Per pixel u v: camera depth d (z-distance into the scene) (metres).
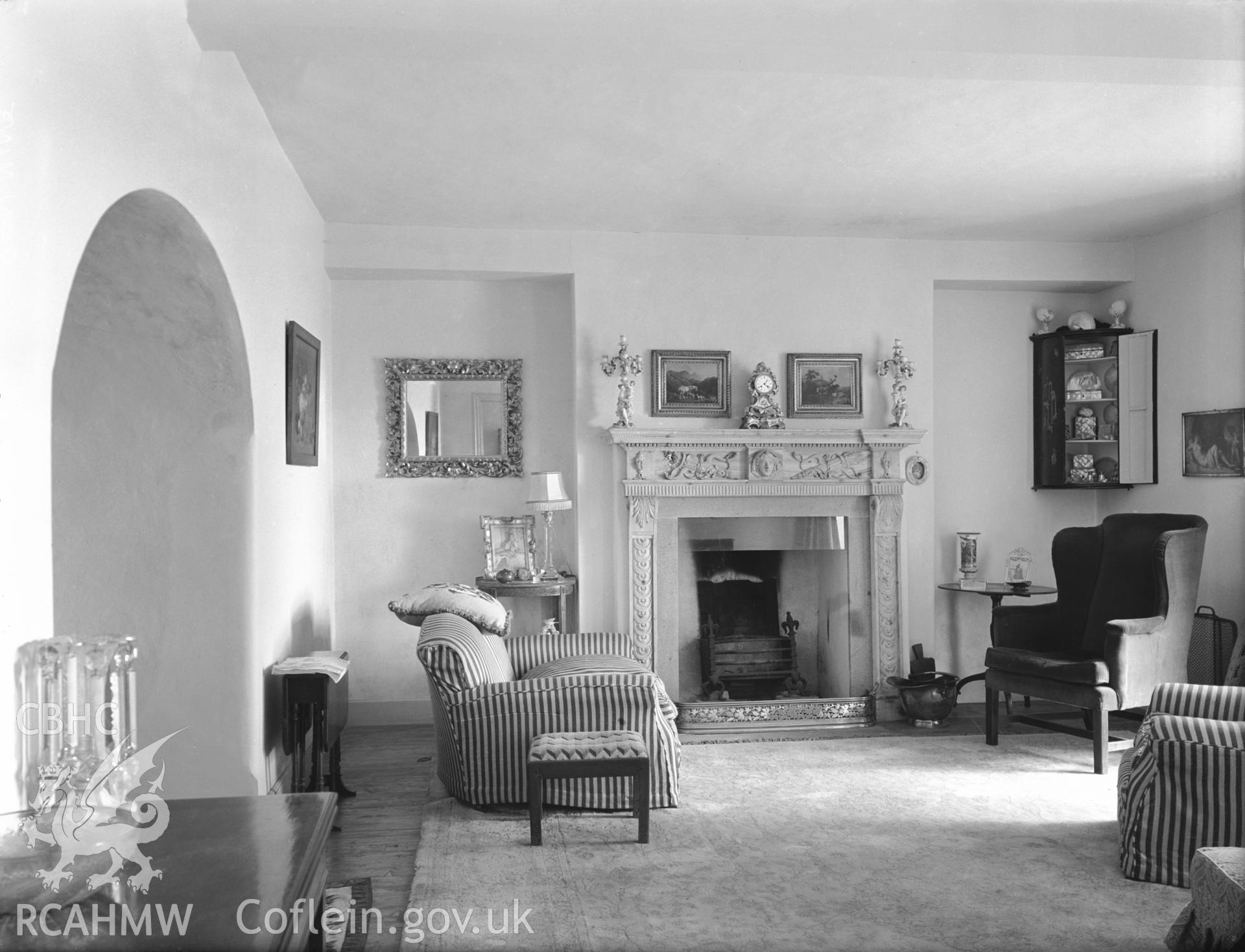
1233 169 5.13
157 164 2.78
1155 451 6.50
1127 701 4.97
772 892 3.40
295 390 4.78
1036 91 4.11
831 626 6.50
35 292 2.02
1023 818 4.22
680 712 6.06
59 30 2.14
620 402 6.14
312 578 5.50
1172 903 3.29
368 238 6.09
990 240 6.60
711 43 3.18
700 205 5.76
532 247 6.25
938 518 6.88
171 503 3.94
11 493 1.89
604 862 3.71
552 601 6.54
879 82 4.03
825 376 6.46
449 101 4.16
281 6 3.04
